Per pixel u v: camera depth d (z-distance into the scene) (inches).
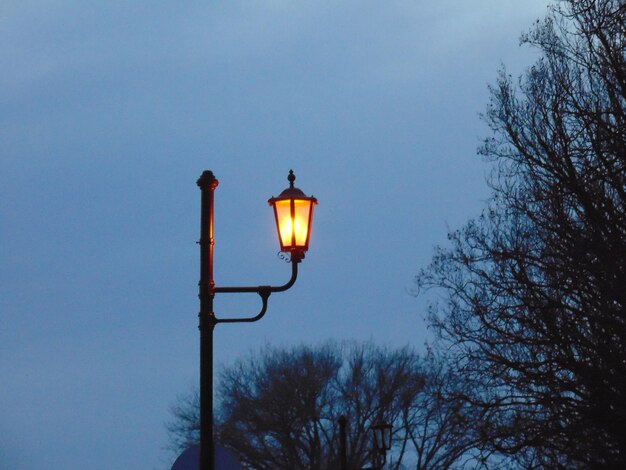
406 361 2284.7
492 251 936.9
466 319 945.5
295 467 2282.2
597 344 883.4
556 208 919.0
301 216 580.7
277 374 2314.2
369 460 2251.5
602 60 946.1
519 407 923.4
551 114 959.0
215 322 569.6
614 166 922.7
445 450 1948.8
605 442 908.6
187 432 2428.6
